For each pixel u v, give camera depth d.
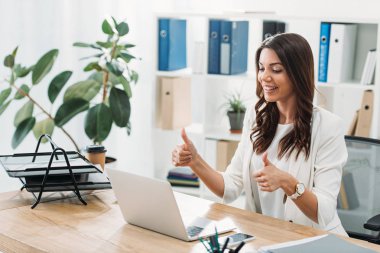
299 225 2.22
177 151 2.56
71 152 2.72
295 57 2.45
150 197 2.04
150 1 4.68
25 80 4.08
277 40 2.47
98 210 2.35
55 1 4.16
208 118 4.39
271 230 2.16
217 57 4.23
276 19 4.02
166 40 4.32
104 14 4.44
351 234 2.80
